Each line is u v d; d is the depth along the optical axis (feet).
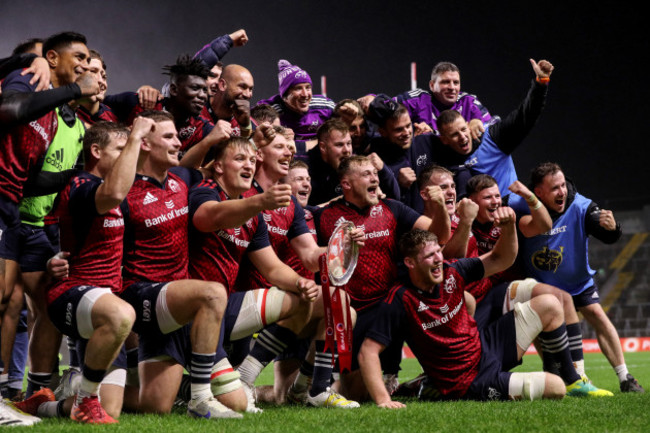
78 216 13.07
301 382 16.90
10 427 11.51
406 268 18.66
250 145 15.74
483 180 20.12
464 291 18.24
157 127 14.32
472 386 16.76
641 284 88.63
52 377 17.42
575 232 20.51
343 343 14.61
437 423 12.34
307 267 17.25
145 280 14.23
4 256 15.42
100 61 18.58
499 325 17.94
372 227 17.94
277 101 25.34
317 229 18.40
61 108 16.38
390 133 22.44
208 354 13.21
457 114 22.63
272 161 17.12
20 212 16.15
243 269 17.15
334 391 17.78
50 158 16.05
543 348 18.10
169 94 19.71
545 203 20.38
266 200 13.61
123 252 14.25
